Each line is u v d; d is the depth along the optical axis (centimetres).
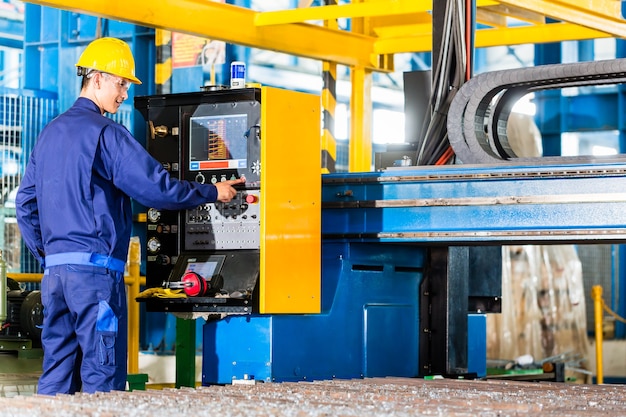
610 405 328
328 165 888
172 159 518
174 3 709
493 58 1406
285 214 493
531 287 1026
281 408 301
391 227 526
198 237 510
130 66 477
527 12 902
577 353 1086
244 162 495
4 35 1036
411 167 523
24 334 575
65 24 1022
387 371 549
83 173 450
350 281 529
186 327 674
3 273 539
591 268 1336
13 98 978
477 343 641
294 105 500
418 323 577
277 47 796
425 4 729
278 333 482
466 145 538
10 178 959
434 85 568
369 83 898
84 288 443
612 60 501
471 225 510
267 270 481
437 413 291
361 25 892
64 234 449
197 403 318
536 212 498
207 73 1066
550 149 1362
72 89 1016
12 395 541
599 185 485
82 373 444
